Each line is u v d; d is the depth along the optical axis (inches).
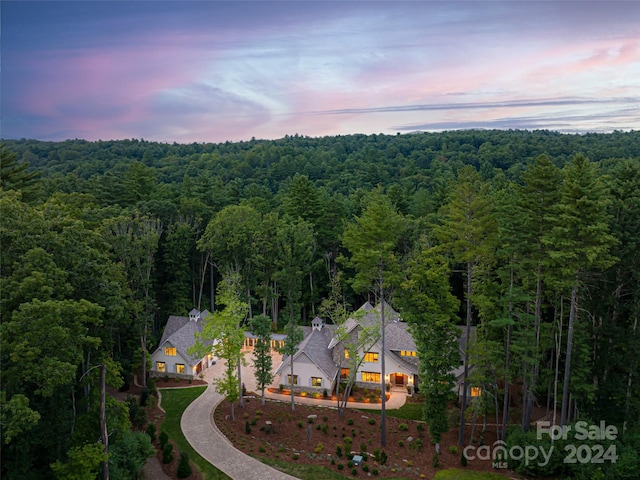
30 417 848.3
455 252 1626.5
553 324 1681.8
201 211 3083.2
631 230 1557.6
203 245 2625.5
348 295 3029.0
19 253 1086.4
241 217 2733.8
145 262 2169.0
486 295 1679.4
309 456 1507.1
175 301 2679.6
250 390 2075.5
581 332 1542.8
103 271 1258.0
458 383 1893.5
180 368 2228.1
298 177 3784.5
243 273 2706.7
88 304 1026.1
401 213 3262.8
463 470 1475.1
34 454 1135.0
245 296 2748.5
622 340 1562.5
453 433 1716.3
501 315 1553.9
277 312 2994.6
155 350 2262.6
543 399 1937.7
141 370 2252.7
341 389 2081.7
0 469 1024.9
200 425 1716.3
